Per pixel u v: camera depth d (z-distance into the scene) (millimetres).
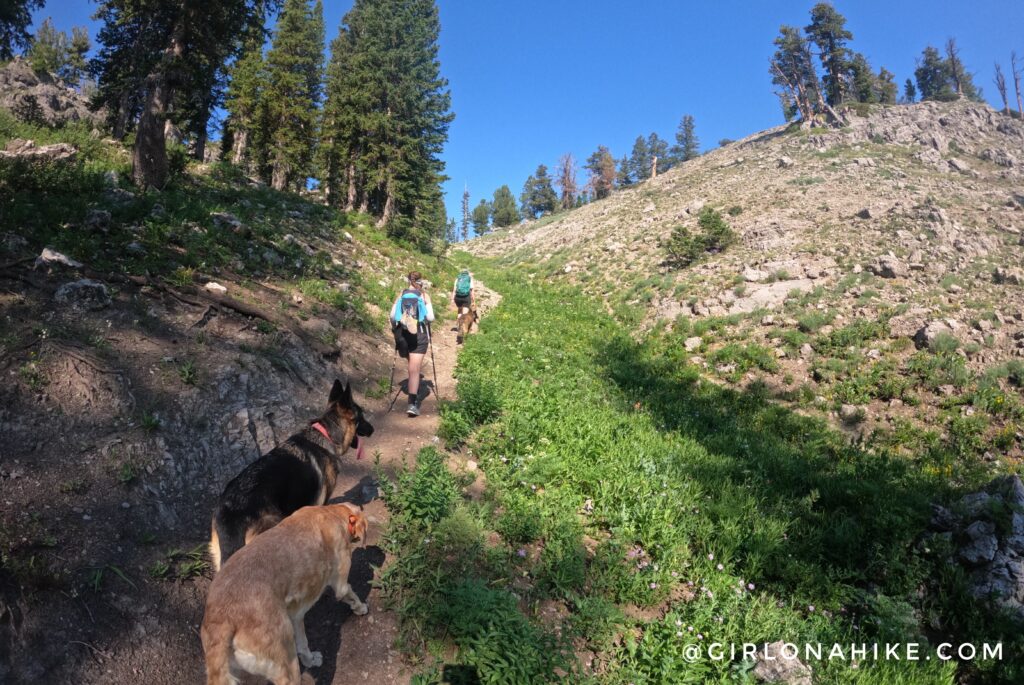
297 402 7676
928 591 6238
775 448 9922
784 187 35656
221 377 6961
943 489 8633
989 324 13383
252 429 6418
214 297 8766
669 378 13758
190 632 4039
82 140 18000
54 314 6547
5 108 18875
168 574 4316
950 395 11586
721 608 5121
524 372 11727
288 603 3332
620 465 7645
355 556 5070
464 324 14195
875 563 6383
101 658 3572
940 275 17297
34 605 3592
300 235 17703
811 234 23422
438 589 4613
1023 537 6219
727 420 11320
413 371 8602
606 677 4215
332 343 10086
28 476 4547
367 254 20094
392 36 30859
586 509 6742
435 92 33094
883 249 20000
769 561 6258
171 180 16422
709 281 20609
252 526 3869
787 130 63406
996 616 5672
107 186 12664
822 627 5250
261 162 39250
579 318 19406
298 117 39156
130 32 19000
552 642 4223
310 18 49250
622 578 5410
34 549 3963
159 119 15203
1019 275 15945
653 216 37156
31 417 5031
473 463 7453
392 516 5582
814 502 8055
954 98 81625
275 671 3047
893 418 11352
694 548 6438
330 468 4879
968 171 38469
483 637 4059
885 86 81938
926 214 22141
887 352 13562
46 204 9953
